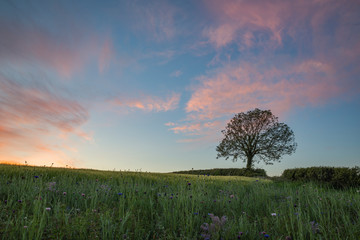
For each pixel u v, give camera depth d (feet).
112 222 11.91
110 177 29.45
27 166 34.76
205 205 16.99
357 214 14.60
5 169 27.43
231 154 89.61
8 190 16.15
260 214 15.92
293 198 19.48
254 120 86.58
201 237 11.57
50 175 27.30
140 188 21.76
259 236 11.34
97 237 10.14
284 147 83.87
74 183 22.80
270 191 23.72
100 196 18.16
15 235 9.67
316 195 19.66
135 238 10.90
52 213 13.33
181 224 12.57
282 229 12.26
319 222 13.70
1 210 12.21
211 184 28.94
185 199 16.96
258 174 75.72
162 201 16.90
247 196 22.07
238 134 88.33
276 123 86.12
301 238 10.33
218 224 12.09
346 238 11.10
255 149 86.53
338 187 34.53
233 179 36.76
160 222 12.48
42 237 9.70
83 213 13.30
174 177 35.09
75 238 10.16
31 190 17.02
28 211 13.01
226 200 18.35
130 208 14.93
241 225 11.91
